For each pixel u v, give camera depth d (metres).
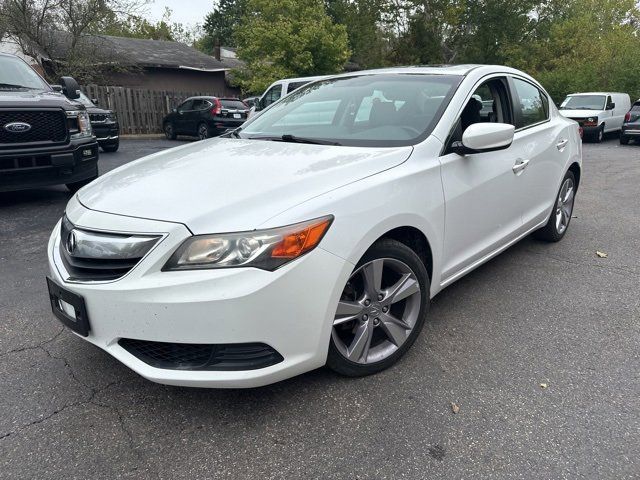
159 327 2.09
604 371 2.74
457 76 3.40
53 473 2.03
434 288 2.97
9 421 2.33
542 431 2.27
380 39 34.59
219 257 2.06
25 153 5.67
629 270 4.25
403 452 2.14
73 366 2.78
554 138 4.36
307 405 2.44
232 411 2.40
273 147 3.03
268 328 2.11
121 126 20.06
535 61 32.72
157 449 2.16
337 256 2.24
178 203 2.25
